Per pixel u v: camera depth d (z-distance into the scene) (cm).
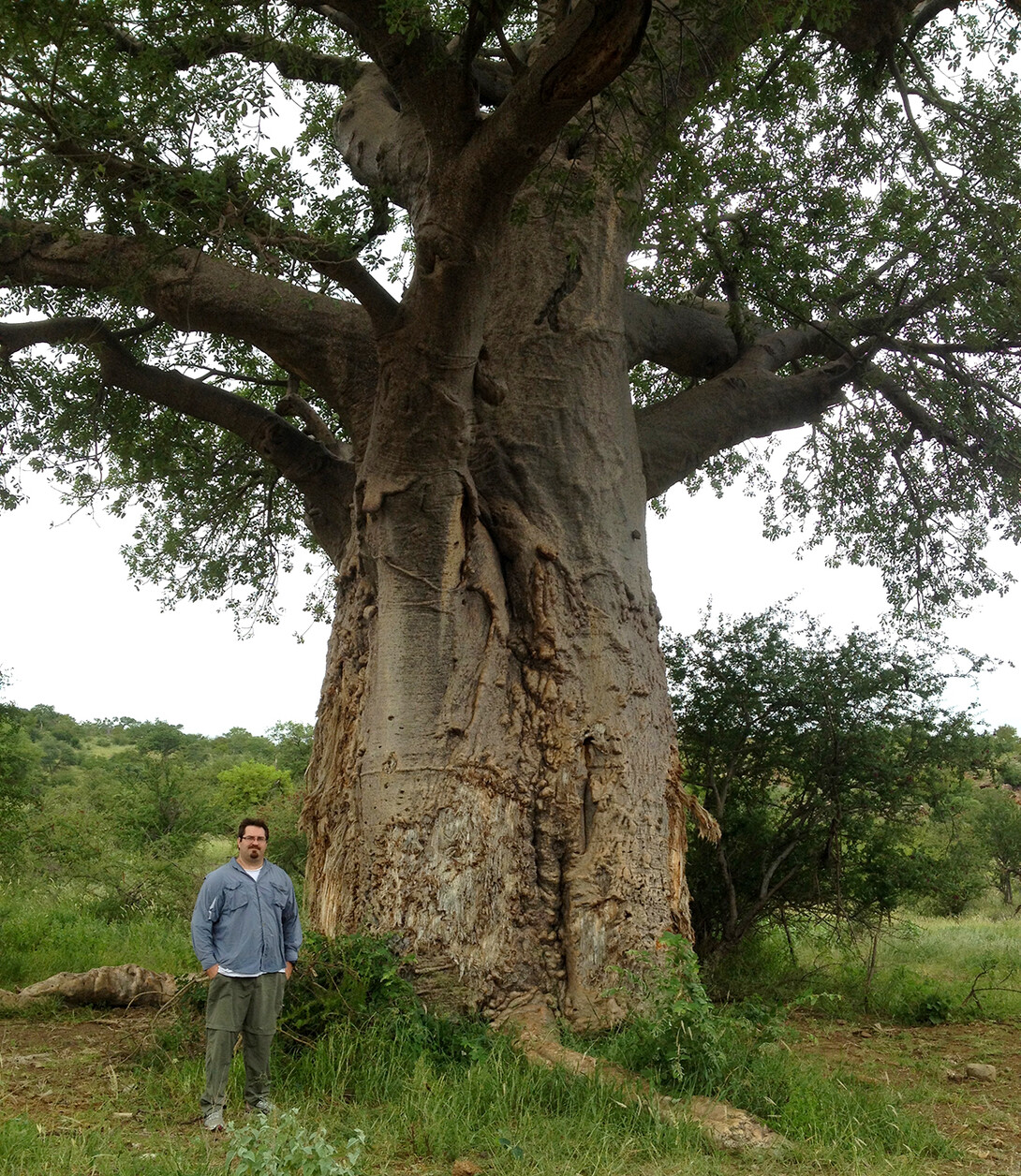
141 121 661
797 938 1300
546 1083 566
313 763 793
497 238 650
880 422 1198
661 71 709
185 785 1927
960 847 1325
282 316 815
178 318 814
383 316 679
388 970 642
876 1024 933
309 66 958
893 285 1039
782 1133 532
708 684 1111
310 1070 570
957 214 976
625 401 838
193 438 1246
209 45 730
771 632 1116
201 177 632
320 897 738
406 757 709
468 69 620
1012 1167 512
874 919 1201
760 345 1005
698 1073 579
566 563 764
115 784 2541
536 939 695
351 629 782
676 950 640
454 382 694
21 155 670
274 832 1839
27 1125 475
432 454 717
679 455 903
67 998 816
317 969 642
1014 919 2191
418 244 644
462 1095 534
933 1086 680
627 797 730
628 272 978
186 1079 566
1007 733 1226
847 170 990
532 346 806
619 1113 530
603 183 826
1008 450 1076
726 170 932
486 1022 657
